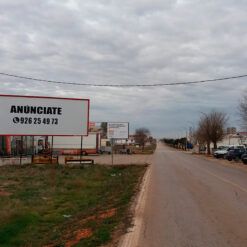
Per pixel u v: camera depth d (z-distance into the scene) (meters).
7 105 34.03
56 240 10.06
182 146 131.00
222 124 76.69
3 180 24.66
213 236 9.17
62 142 66.81
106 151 79.12
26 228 12.04
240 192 17.39
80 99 35.84
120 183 23.06
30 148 59.75
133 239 8.87
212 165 40.44
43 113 34.94
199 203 14.18
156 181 22.64
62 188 21.69
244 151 51.56
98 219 11.61
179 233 9.48
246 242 8.62
